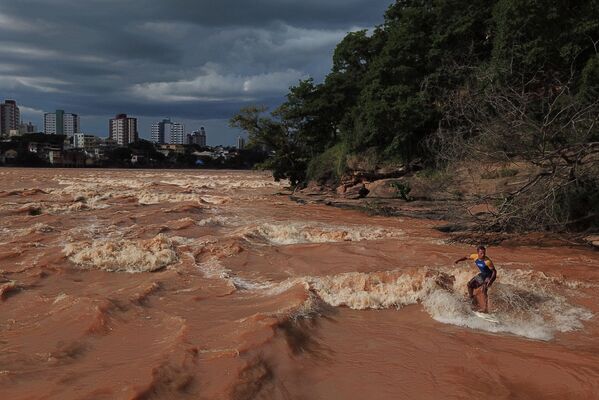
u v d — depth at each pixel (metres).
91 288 11.28
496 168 23.81
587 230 18.81
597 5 25.25
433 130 32.09
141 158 170.50
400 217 27.98
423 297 10.63
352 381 6.82
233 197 40.25
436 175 28.89
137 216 23.69
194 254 15.16
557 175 18.22
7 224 20.39
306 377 6.88
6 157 138.50
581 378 7.02
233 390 6.22
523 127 18.06
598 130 18.22
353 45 40.97
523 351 7.99
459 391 6.57
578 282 12.26
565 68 26.16
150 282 11.51
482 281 10.02
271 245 17.52
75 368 6.92
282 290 11.14
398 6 40.41
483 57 32.88
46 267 12.88
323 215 28.59
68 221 21.52
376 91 34.12
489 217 19.97
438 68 31.92
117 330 8.56
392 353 7.83
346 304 10.30
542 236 19.16
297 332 8.37
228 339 7.86
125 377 6.45
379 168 33.88
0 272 12.23
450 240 19.14
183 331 8.24
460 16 32.56
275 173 45.12
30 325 8.77
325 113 41.41
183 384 6.33
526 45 25.95
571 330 9.15
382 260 15.13
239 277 12.79
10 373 6.69
